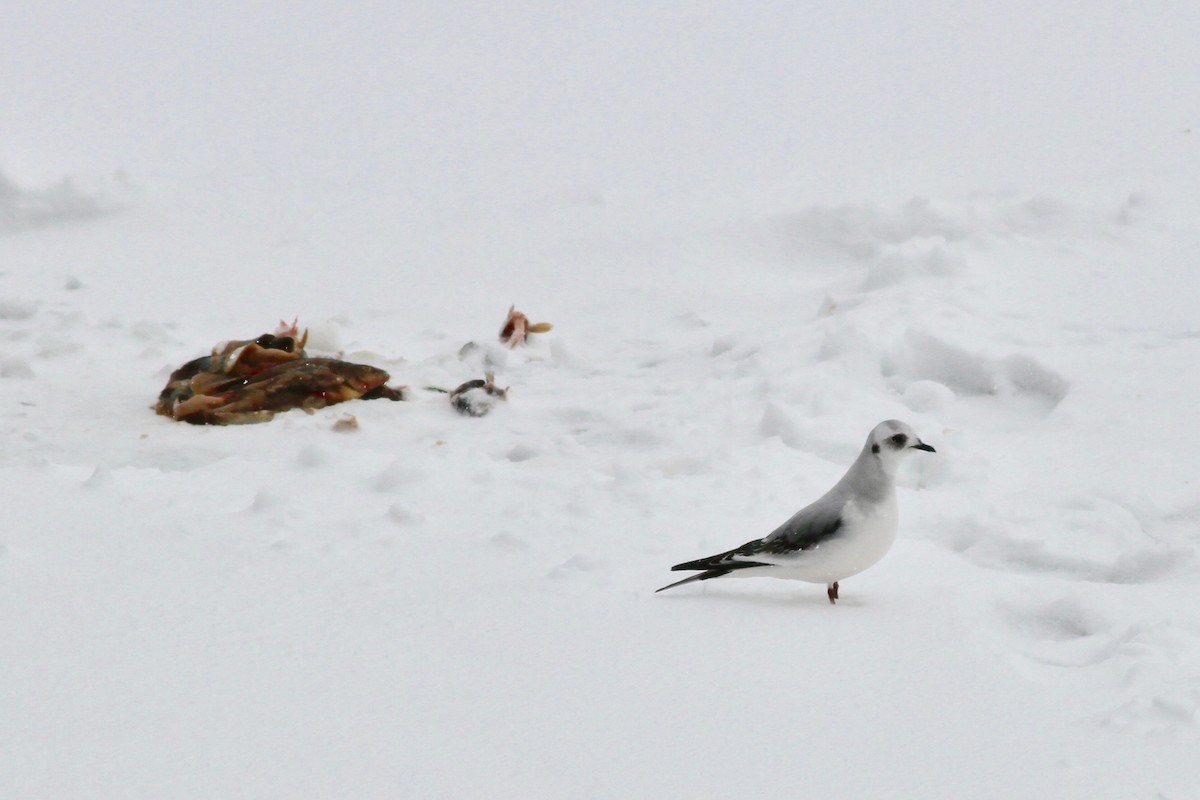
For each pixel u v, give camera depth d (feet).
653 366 56.80
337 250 81.00
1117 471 38.32
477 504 36.06
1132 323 51.62
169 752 20.61
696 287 70.18
